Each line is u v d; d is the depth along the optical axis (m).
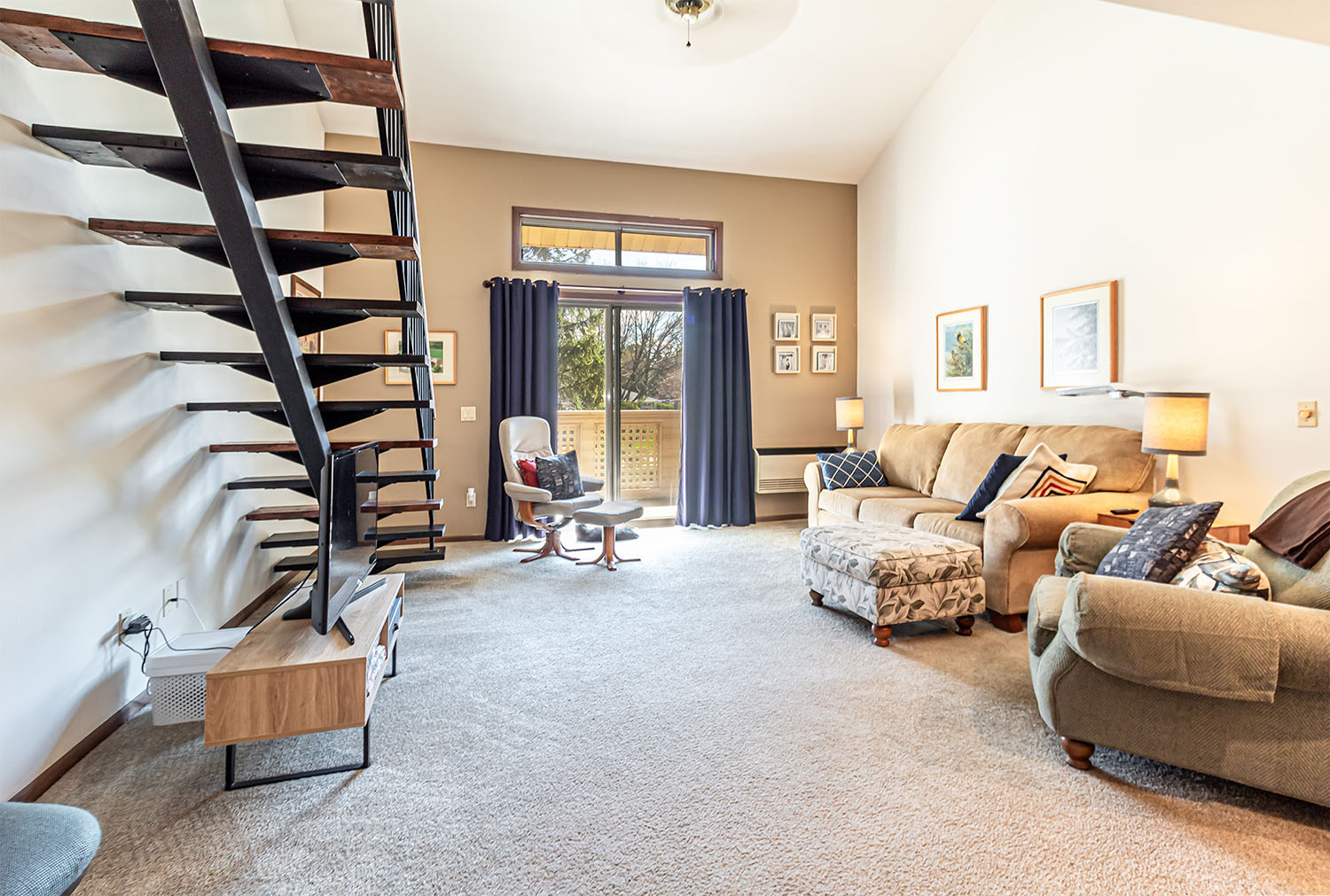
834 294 6.24
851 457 5.07
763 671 2.64
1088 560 2.51
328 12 4.10
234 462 3.24
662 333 5.89
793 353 6.11
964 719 2.22
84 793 1.79
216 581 3.02
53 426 1.92
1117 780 1.83
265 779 1.85
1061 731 1.89
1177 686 1.65
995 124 4.49
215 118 1.69
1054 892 1.39
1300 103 2.80
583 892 1.40
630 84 4.78
